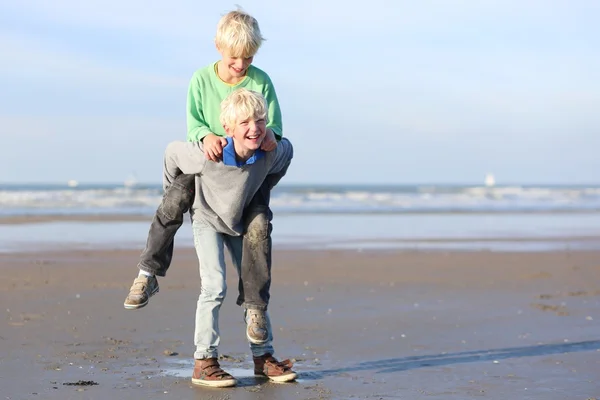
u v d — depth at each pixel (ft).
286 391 12.38
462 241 46.39
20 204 89.97
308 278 27.91
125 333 17.40
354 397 11.98
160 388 12.44
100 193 110.32
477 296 23.93
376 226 60.23
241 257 13.62
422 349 16.03
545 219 73.00
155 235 12.93
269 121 13.10
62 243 42.22
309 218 70.54
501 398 11.89
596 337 17.38
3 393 11.89
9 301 21.76
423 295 24.06
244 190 12.69
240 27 12.30
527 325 18.95
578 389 12.46
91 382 12.71
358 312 20.74
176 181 13.01
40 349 15.46
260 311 13.10
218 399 11.82
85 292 23.90
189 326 18.42
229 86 13.01
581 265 33.01
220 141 12.21
